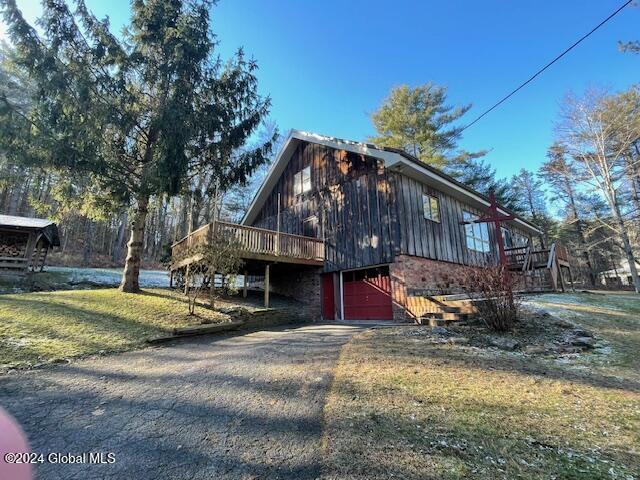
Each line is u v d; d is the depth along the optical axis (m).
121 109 9.81
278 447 2.77
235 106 11.67
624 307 8.95
